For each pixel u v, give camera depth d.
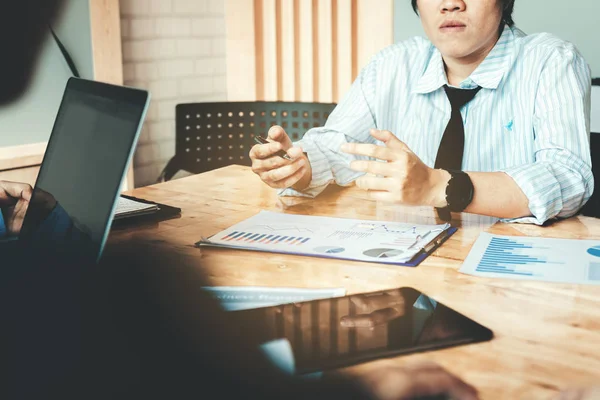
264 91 3.47
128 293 0.91
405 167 1.20
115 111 0.98
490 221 1.30
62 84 2.73
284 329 0.79
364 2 3.11
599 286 0.94
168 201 1.51
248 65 3.42
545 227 1.26
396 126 1.85
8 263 1.00
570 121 1.46
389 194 1.22
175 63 3.25
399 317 0.82
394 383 0.66
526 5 2.65
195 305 0.87
